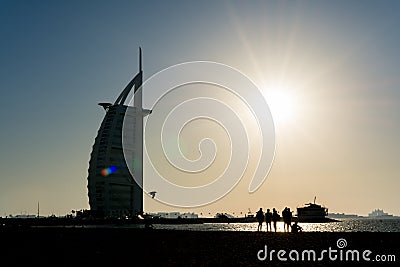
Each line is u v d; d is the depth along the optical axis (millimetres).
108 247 39062
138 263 29797
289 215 52281
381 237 39562
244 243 38375
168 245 39000
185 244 39281
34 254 35500
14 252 37188
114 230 61500
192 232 51875
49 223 180125
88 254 34938
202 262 29609
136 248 37812
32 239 47938
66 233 55750
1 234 55594
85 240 45719
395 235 40781
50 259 32562
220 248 35906
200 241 41094
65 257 33594
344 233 44000
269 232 49438
